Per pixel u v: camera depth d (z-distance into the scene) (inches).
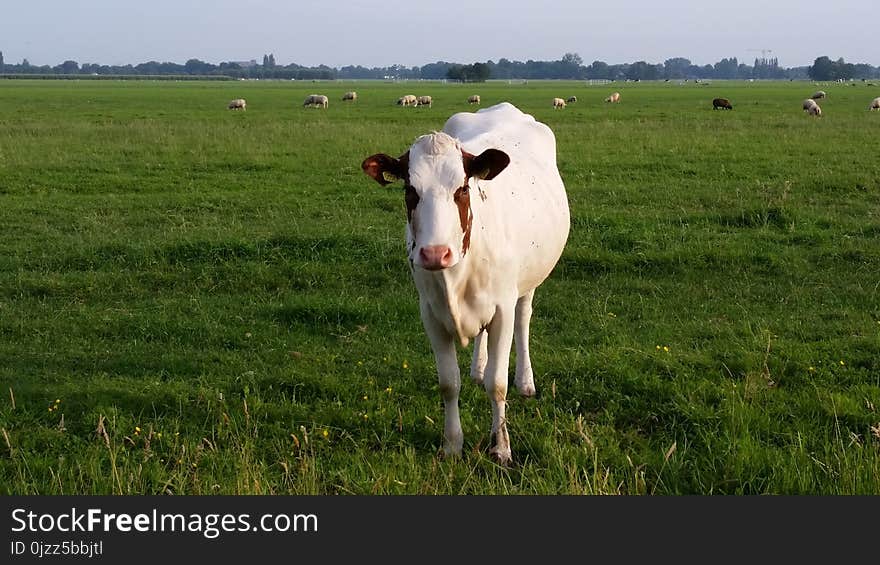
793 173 688.4
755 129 1130.0
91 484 205.2
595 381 262.7
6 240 452.8
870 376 267.0
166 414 245.1
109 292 369.7
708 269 399.9
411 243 205.5
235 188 642.8
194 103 2310.5
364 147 898.1
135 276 386.9
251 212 545.3
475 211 208.4
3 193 611.5
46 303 353.7
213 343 310.7
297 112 1831.9
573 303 351.6
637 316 336.8
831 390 254.4
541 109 1980.8
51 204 555.2
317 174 703.7
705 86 5152.6
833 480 198.2
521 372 263.6
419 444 231.0
